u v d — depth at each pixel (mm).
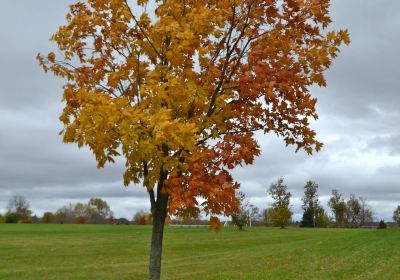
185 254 40750
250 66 8391
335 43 8992
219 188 7371
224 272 25422
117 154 8734
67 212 130875
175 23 8109
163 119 6965
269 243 52438
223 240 57375
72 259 36312
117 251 42531
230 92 8875
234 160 7832
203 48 8562
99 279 25297
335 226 115688
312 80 8844
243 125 9859
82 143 8383
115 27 9102
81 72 9492
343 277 21484
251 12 8906
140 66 9297
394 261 25672
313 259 29016
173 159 7773
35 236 59688
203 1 8828
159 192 8984
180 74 8820
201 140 8953
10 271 28891
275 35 8992
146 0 9219
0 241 51281
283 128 9727
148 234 65500
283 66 8688
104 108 7242
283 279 21703
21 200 122750
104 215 133125
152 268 8992
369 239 40438
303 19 8930
